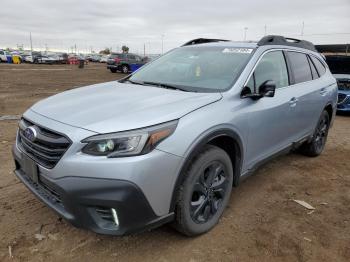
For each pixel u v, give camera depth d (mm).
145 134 2609
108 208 2578
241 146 3494
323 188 4574
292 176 4949
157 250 3059
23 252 2969
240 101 3480
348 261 3023
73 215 2648
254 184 4594
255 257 3018
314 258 3041
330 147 6660
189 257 2982
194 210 3100
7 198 3893
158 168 2633
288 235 3373
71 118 2830
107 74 28422
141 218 2650
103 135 2580
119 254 2994
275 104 3986
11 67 33750
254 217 3693
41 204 3773
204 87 3619
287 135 4492
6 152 5434
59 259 2906
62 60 49312
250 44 4289
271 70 4156
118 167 2512
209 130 2984
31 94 13094
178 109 2936
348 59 11633
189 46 4746
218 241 3219
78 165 2547
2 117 8273
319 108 5293
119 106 3021
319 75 5500
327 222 3670
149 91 3557
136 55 30844
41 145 2816
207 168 3150
